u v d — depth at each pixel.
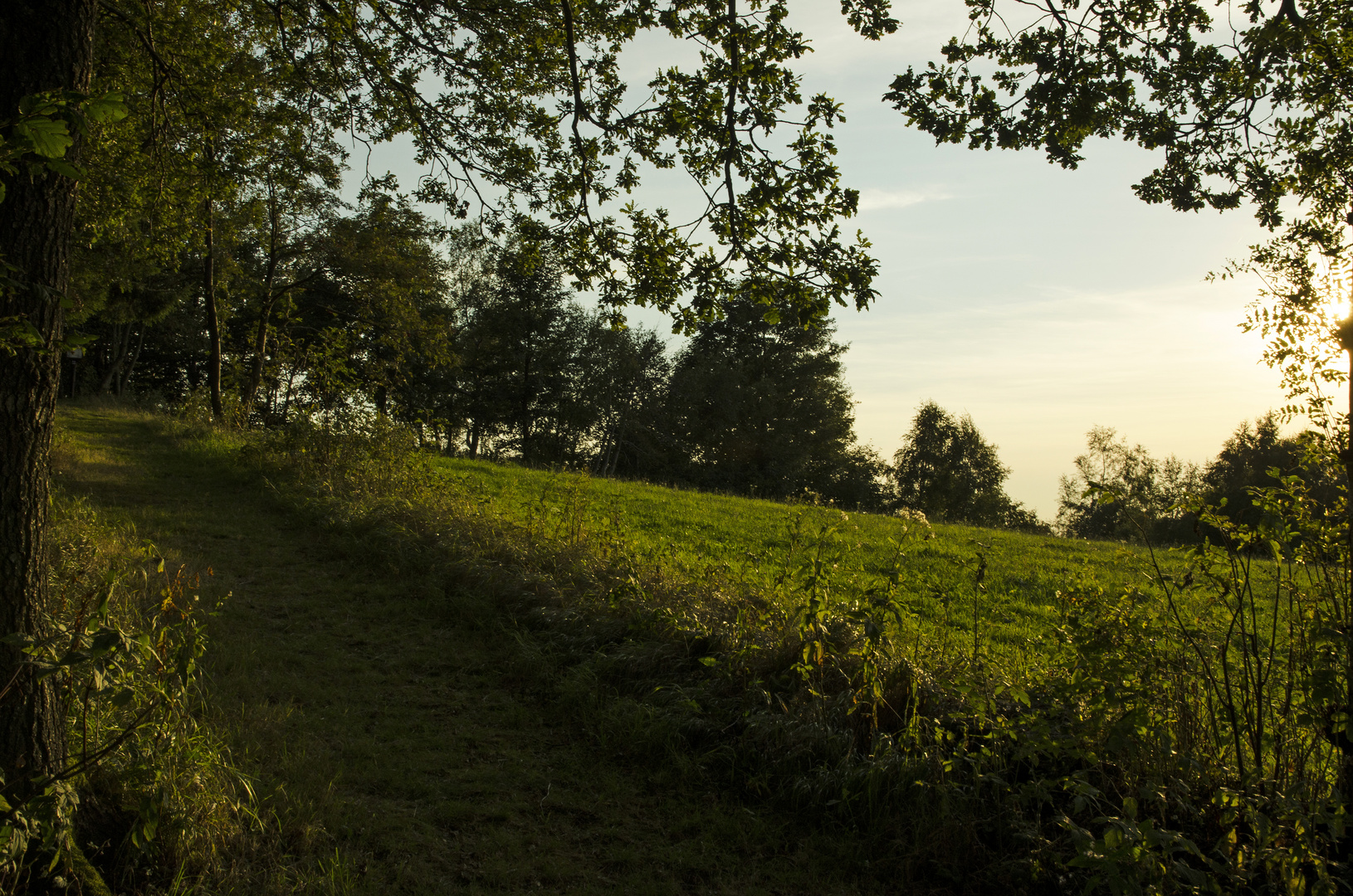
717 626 6.52
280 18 7.28
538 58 7.64
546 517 10.66
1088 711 4.34
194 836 3.51
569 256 6.61
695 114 5.89
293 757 4.75
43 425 3.26
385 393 17.64
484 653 6.94
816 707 5.18
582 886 3.95
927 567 13.24
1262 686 4.09
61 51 3.24
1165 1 5.32
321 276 26.11
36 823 2.65
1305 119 5.14
